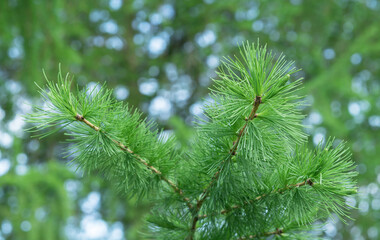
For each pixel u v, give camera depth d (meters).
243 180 1.11
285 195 1.10
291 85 0.97
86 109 1.07
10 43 4.40
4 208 4.40
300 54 5.55
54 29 4.38
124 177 1.20
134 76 6.19
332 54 6.22
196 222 1.28
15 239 4.34
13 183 4.35
